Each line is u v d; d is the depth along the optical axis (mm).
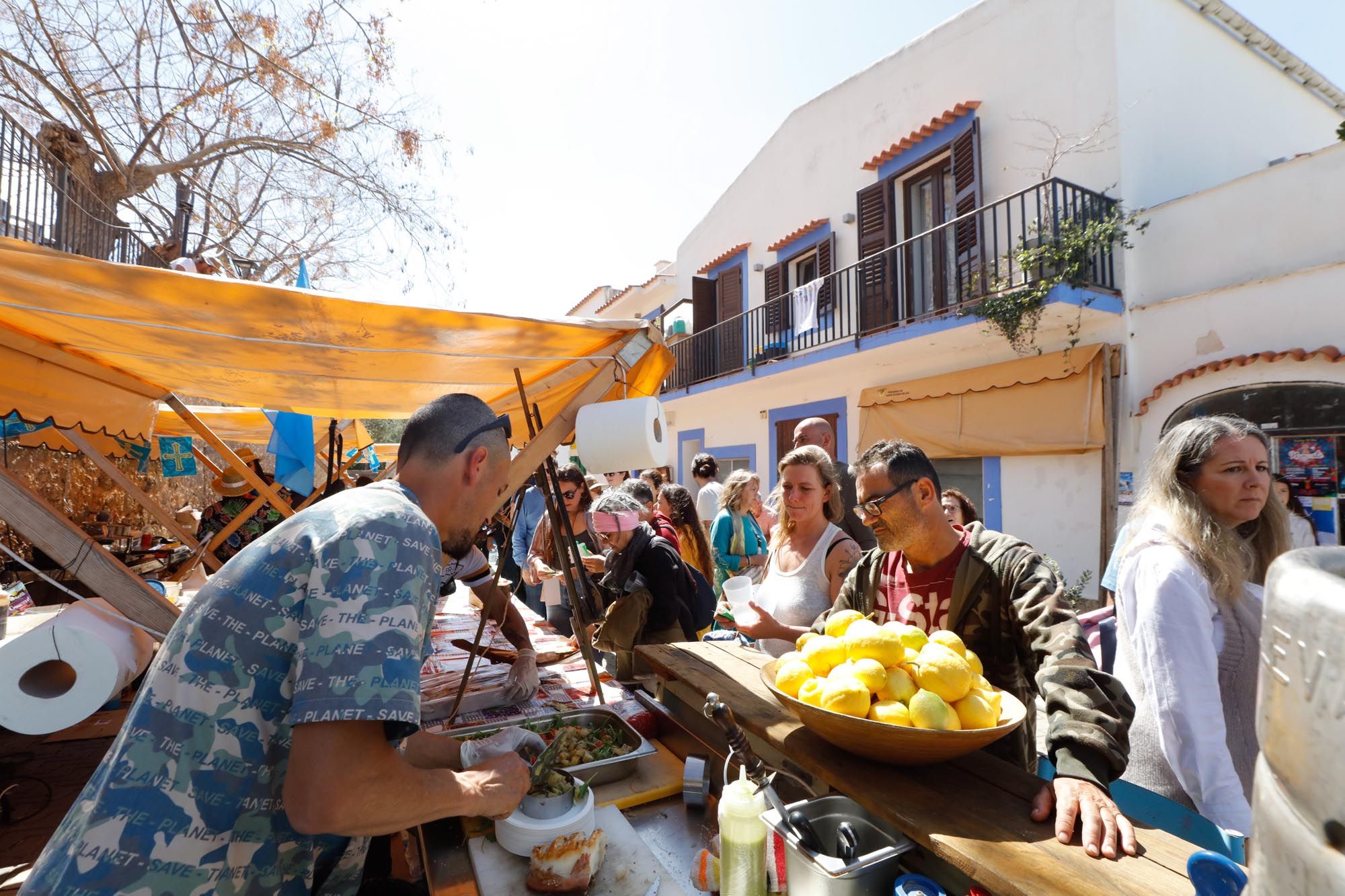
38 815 2553
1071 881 954
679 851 1485
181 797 1086
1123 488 6590
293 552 1146
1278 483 5508
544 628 3922
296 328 2197
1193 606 1659
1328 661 310
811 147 10656
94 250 6980
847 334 9578
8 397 2572
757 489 4723
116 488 7371
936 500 1780
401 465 1403
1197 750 1579
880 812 1198
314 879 1318
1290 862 324
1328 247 5414
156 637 2344
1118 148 6754
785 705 1417
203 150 9180
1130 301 6617
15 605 3824
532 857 1292
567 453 16500
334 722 1015
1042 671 1349
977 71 8109
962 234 8031
